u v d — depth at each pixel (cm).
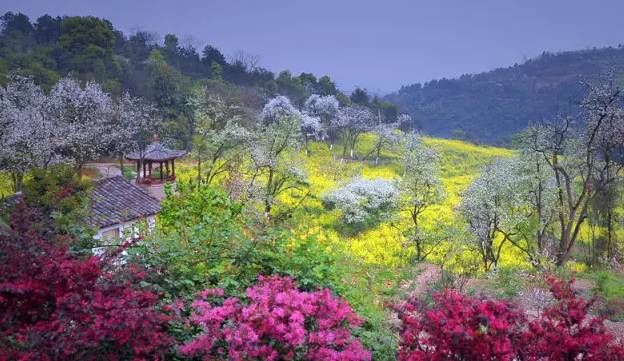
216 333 573
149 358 599
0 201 1091
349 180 4197
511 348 538
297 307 574
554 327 571
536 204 2938
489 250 2803
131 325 531
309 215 3400
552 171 3014
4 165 3216
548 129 2805
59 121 3859
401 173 5441
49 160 3291
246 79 11106
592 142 2741
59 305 552
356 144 7338
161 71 7644
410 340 595
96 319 527
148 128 4934
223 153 3722
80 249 805
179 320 636
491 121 17450
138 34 11769
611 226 3225
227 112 4166
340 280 944
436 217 3581
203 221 959
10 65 6256
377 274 1363
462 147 7600
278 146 3547
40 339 527
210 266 823
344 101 10206
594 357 538
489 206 2752
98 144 4116
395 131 7469
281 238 892
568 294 615
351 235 3319
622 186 3105
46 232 739
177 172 4619
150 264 770
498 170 2884
